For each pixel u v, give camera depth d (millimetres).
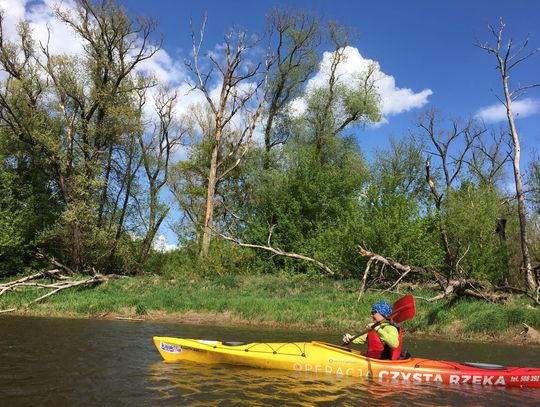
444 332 13773
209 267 22375
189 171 33844
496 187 26719
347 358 7988
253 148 32094
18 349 9227
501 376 7637
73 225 25219
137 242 29516
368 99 32094
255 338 12172
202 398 6172
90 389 6445
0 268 25516
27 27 24359
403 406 6207
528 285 17750
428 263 18172
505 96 19797
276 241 25328
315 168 27531
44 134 24250
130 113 26109
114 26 25141
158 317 16016
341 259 20156
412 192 29812
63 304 17531
